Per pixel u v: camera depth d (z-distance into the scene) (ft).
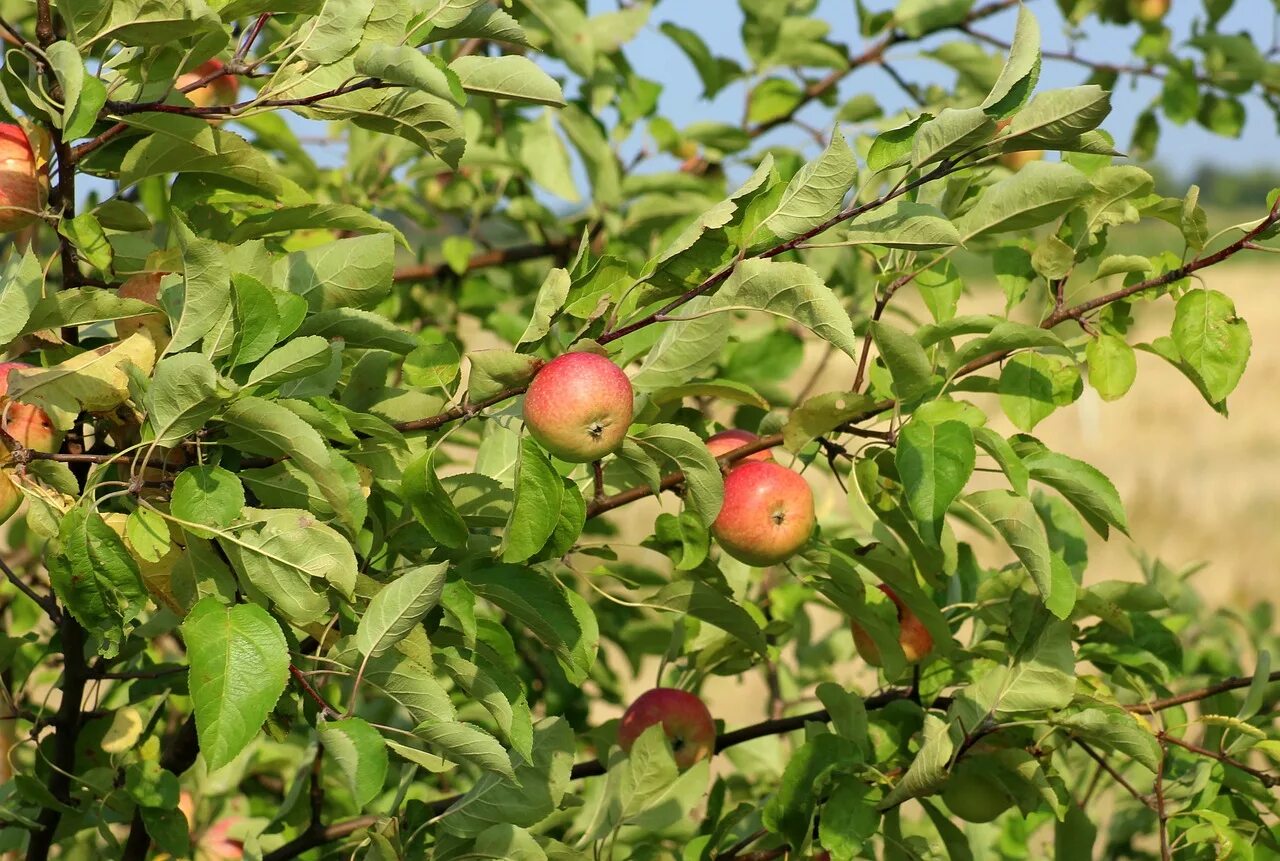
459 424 4.75
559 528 4.69
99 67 4.82
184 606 4.59
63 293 4.55
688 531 5.06
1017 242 5.35
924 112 4.56
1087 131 4.50
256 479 4.56
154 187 6.82
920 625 5.52
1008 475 4.77
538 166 7.34
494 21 4.73
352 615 4.63
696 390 5.05
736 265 4.59
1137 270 5.06
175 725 6.45
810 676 6.96
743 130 7.66
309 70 4.71
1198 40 8.00
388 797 6.02
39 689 6.77
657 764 5.20
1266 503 30.71
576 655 4.87
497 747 4.52
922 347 4.82
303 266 4.85
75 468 4.75
